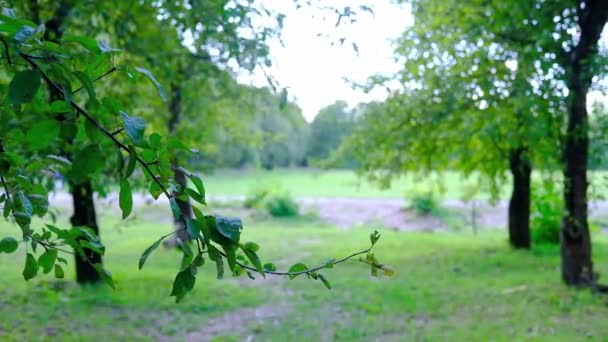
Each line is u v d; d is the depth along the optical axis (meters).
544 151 7.66
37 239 1.69
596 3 6.57
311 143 21.28
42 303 6.78
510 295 7.39
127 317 6.42
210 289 7.91
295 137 22.44
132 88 6.62
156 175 1.21
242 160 27.45
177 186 1.20
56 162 1.69
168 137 1.17
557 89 6.66
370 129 10.35
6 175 1.52
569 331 5.74
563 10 6.56
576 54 6.80
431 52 8.46
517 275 8.80
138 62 6.00
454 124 9.09
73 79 1.24
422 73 8.94
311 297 7.61
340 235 15.06
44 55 1.11
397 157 10.44
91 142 1.04
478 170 12.62
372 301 7.33
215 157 14.85
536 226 12.78
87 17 5.38
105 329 5.91
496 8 7.00
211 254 1.19
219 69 6.84
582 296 7.09
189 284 1.21
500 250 11.74
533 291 7.51
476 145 10.91
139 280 8.44
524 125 7.17
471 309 6.79
